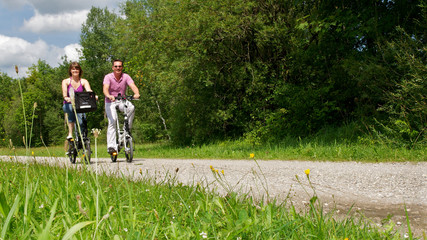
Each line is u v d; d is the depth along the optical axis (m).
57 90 53.03
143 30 17.06
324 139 11.06
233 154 9.88
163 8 16.84
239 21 14.24
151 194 3.09
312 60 14.12
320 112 12.96
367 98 11.53
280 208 2.60
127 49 21.16
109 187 3.12
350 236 2.03
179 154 11.83
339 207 3.27
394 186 4.25
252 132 15.72
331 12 11.88
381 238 2.13
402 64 8.91
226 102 17.31
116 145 7.67
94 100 7.17
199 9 15.29
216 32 14.77
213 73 15.72
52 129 49.12
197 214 2.46
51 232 1.84
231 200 2.70
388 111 8.97
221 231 2.03
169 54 16.22
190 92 17.03
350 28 10.98
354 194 3.88
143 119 32.59
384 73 9.59
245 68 15.56
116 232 1.95
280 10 15.05
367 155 7.35
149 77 18.45
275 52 15.56
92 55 46.16
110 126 7.66
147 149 18.47
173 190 3.29
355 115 11.41
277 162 7.46
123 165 6.91
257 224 2.06
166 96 18.11
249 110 16.53
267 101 15.90
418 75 8.31
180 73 15.89
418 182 4.40
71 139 6.93
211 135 17.84
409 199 3.55
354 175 5.14
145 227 2.11
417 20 9.39
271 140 14.04
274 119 14.95
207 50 15.55
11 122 49.94
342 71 12.64
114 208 2.47
